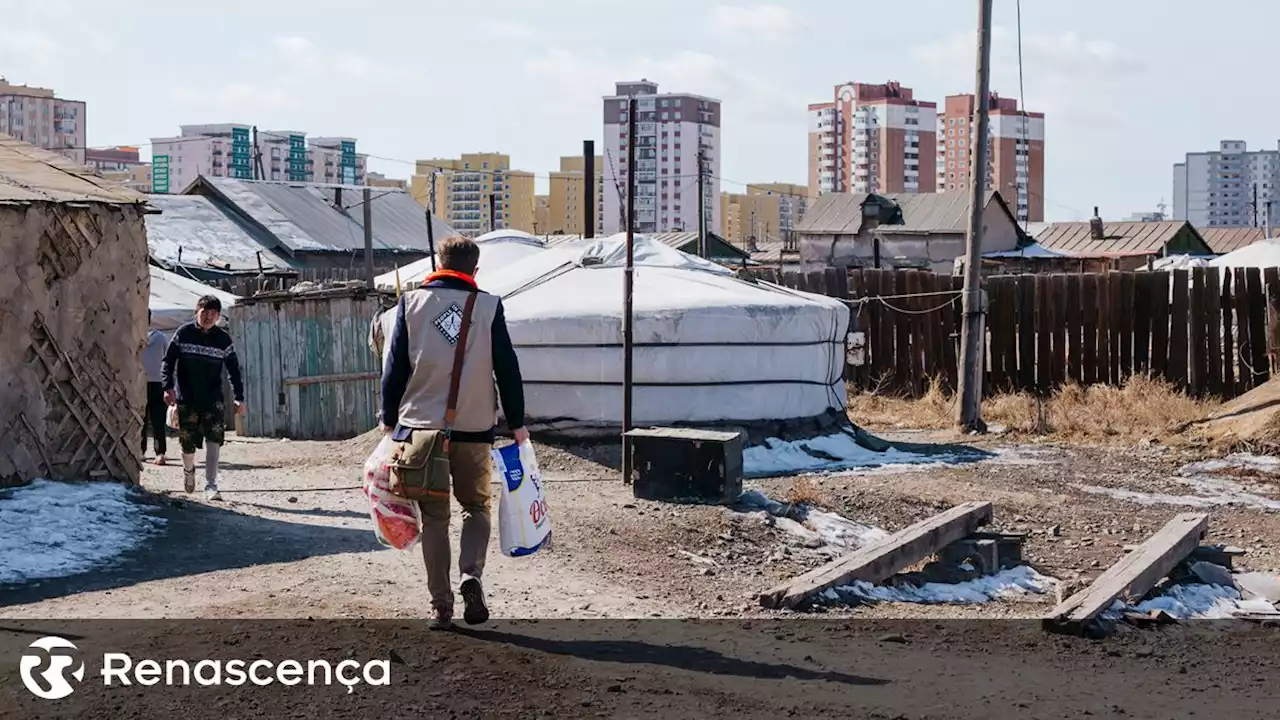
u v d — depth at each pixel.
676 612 7.56
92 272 10.16
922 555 9.05
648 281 15.48
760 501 11.21
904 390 21.03
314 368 20.56
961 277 20.45
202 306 11.13
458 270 6.36
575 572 8.53
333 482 12.68
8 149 11.36
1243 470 13.92
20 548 8.23
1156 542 9.09
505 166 148.25
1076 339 19.86
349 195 58.34
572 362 14.41
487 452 6.34
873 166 133.62
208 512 10.09
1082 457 14.93
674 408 14.41
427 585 6.99
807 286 21.83
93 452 10.27
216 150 150.50
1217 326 19.02
